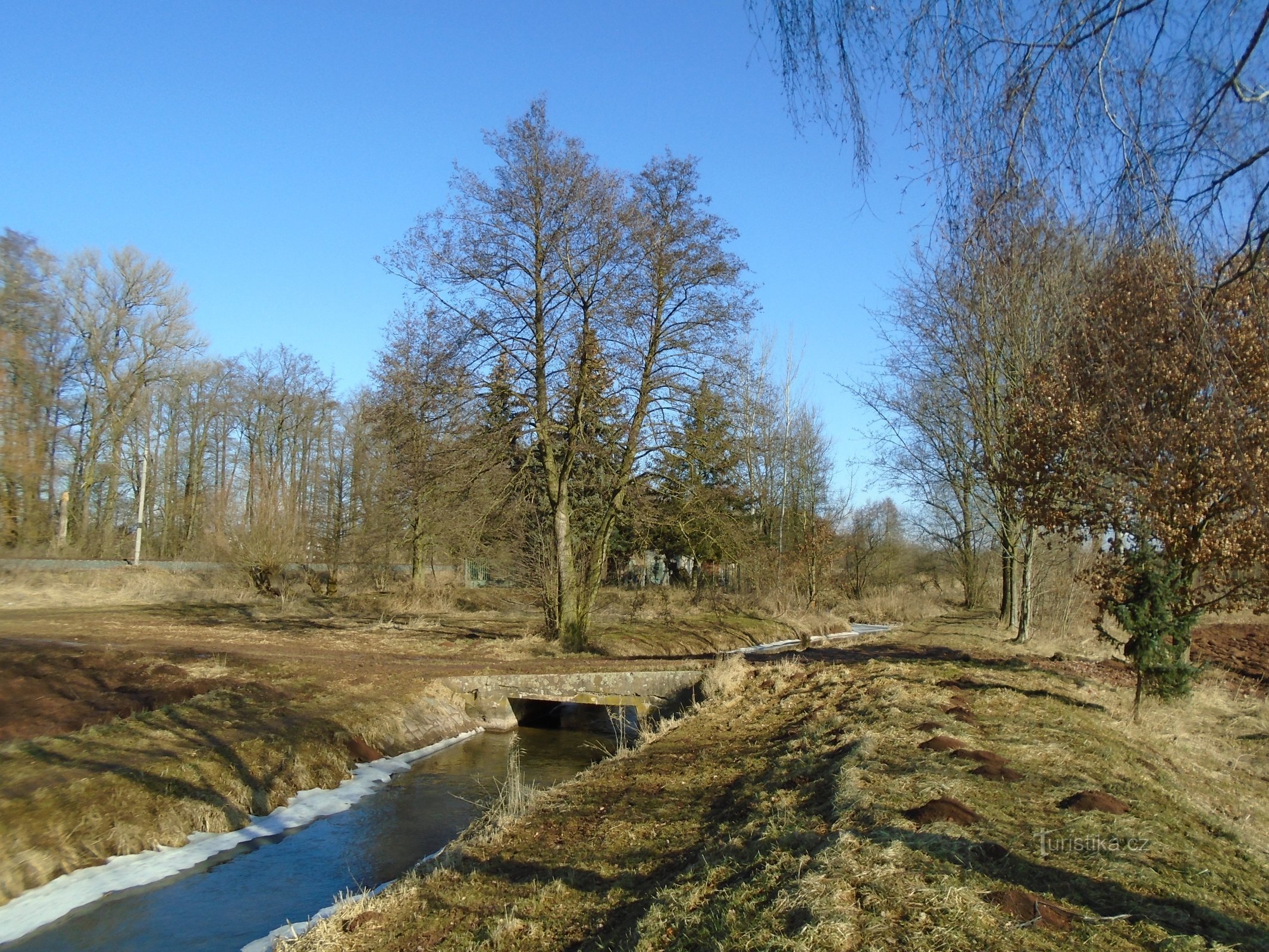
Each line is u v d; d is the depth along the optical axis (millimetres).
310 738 13242
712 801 8602
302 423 50281
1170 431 9391
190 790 10617
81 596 31016
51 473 29109
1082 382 8211
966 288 14008
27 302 24219
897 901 4949
